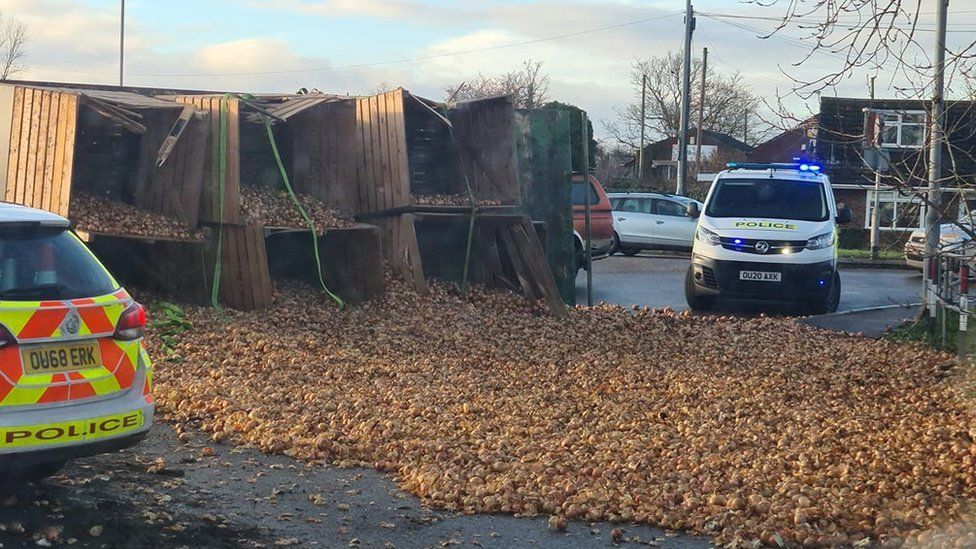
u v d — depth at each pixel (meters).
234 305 13.06
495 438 7.98
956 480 7.21
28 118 12.23
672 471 7.32
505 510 6.33
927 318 14.70
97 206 12.39
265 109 13.61
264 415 8.25
